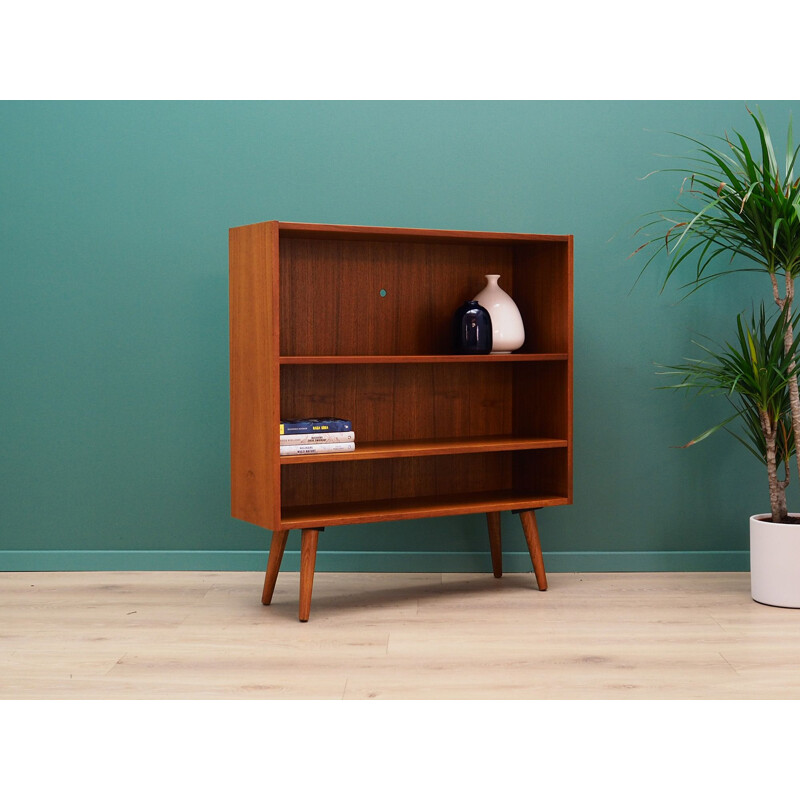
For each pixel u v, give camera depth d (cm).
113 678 245
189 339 346
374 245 335
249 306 297
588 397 358
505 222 352
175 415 348
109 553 351
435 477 350
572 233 354
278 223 283
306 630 286
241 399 305
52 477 349
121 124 342
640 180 354
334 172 347
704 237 348
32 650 266
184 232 344
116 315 345
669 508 362
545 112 352
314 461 294
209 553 352
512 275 356
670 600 320
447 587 336
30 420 347
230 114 344
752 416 323
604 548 362
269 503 292
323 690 237
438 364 347
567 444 333
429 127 349
